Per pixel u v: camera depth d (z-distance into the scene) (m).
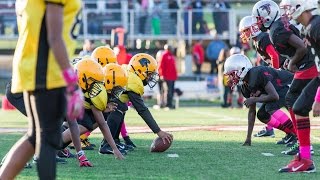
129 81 18.00
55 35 10.26
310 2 13.88
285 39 15.64
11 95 15.19
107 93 17.80
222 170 15.27
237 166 15.89
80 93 10.41
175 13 51.78
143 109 18.22
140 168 15.61
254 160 16.91
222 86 43.94
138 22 51.56
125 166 15.93
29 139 11.22
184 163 16.44
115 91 17.81
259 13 18.58
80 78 16.00
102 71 16.25
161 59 41.78
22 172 14.95
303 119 14.78
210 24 51.75
